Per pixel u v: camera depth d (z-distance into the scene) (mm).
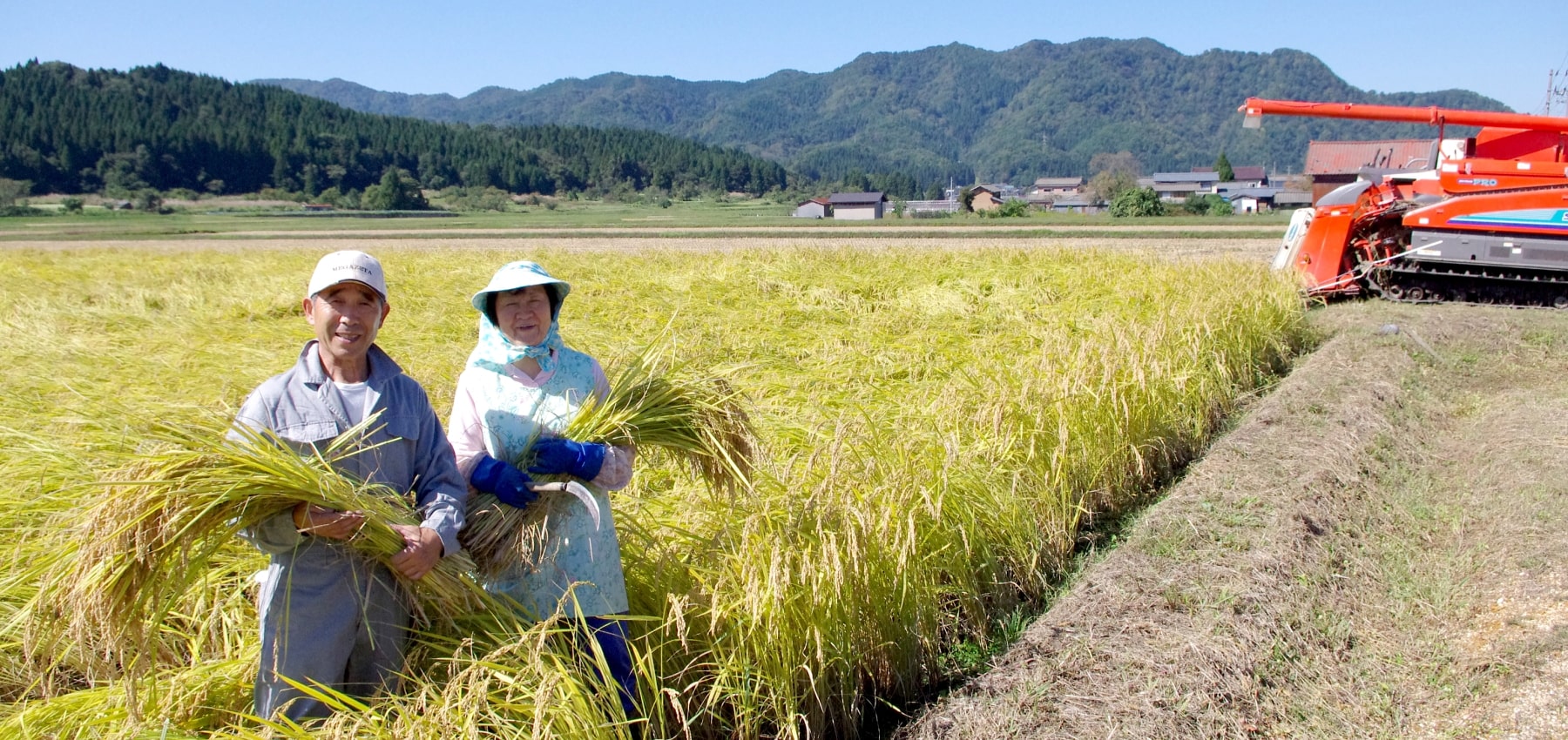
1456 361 8750
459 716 2482
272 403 2574
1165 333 7277
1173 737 3197
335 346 2572
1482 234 11312
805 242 30641
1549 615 4008
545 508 2865
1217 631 3770
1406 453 6230
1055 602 4324
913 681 3664
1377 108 11438
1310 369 8102
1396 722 3465
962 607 4117
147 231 54125
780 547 3258
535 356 2914
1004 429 5090
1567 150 11484
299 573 2586
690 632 3229
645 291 12195
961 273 13711
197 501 2346
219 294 13133
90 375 7062
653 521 3797
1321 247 12406
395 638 2734
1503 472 5742
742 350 8234
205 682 2801
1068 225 39000
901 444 4527
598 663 2775
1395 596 4383
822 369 7527
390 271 15266
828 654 3307
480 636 2848
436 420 2799
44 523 3518
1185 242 26016
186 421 2584
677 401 3244
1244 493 5129
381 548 2598
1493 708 3467
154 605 2402
